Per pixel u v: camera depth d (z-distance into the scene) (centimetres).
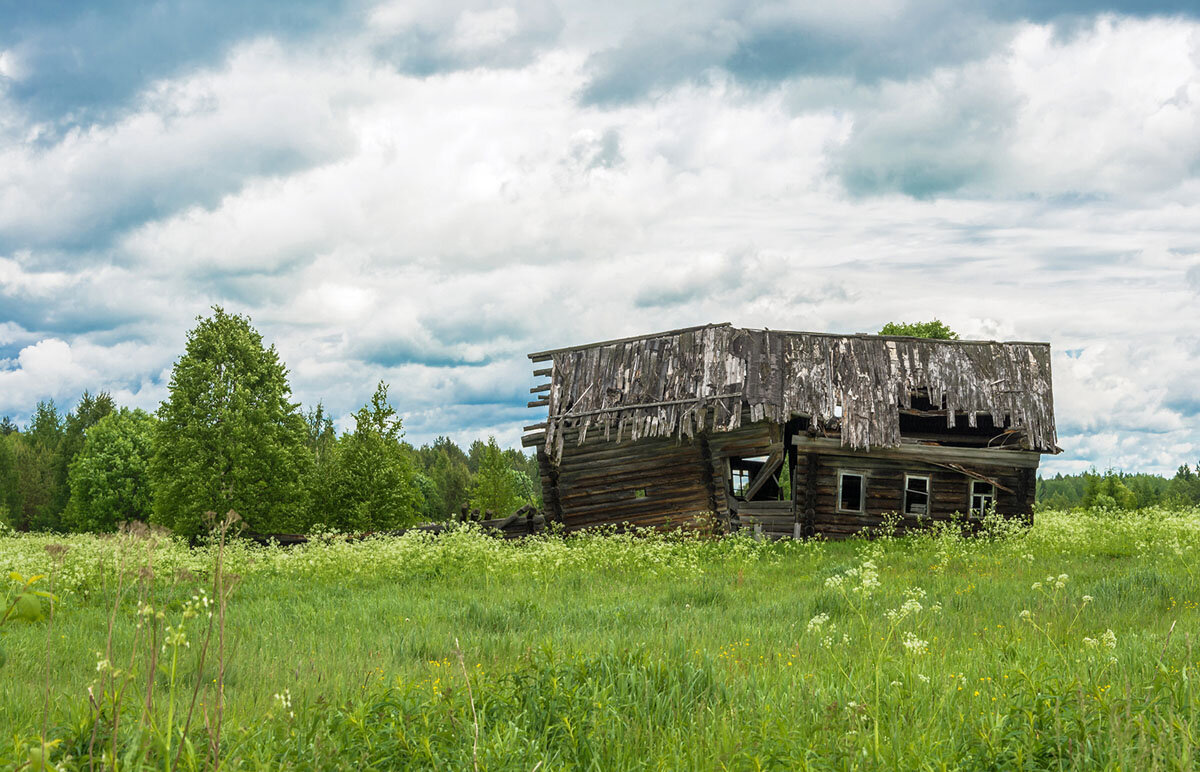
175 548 1844
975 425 2669
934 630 920
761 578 1595
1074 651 725
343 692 628
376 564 1773
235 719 493
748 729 506
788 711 554
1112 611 1034
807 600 1207
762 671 701
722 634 937
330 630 1042
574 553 1919
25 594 398
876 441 2498
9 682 723
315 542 2177
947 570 1606
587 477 2641
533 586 1516
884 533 2514
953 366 2694
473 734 476
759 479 2575
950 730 491
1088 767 417
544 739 493
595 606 1206
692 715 545
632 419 2606
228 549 2072
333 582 1633
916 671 629
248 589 1499
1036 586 893
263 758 426
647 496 2602
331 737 470
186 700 597
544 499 2700
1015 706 504
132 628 990
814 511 2542
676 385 2639
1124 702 481
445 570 1722
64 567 1325
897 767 432
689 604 1229
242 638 957
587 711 539
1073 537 2019
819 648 818
